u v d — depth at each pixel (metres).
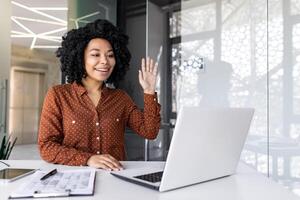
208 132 0.91
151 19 3.35
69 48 1.62
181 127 0.83
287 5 2.71
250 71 2.87
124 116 1.64
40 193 0.82
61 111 1.50
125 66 1.82
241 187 0.96
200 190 0.91
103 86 1.67
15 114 7.57
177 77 3.22
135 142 3.27
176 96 3.20
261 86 2.81
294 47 2.69
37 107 8.02
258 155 2.78
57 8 5.11
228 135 1.00
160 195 0.85
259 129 2.80
